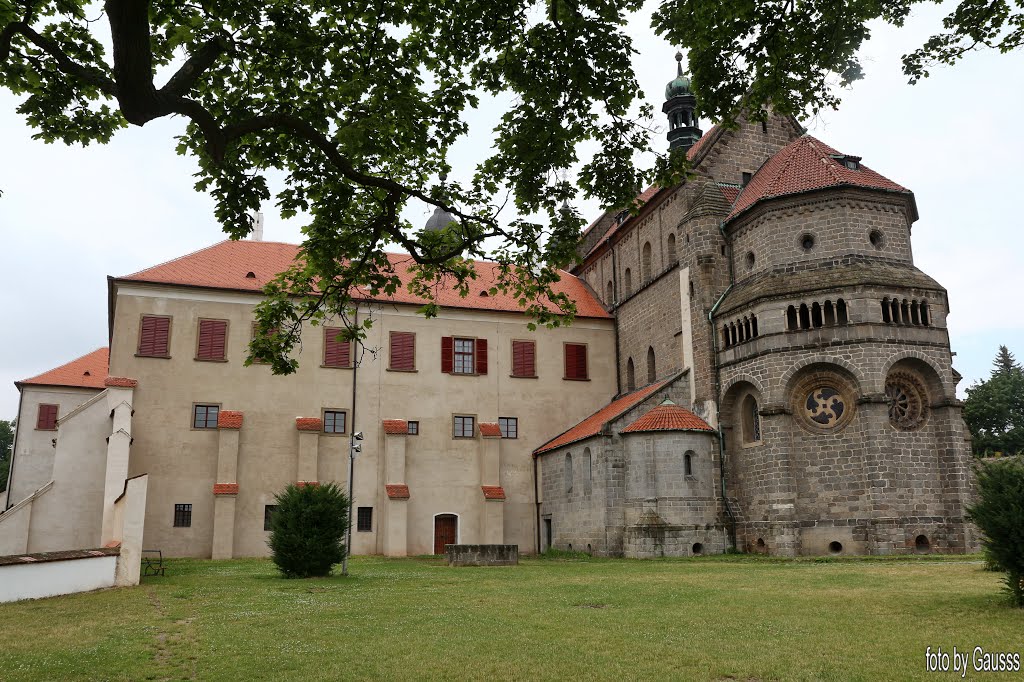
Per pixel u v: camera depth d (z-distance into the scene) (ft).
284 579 95.96
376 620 59.36
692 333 154.51
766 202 143.84
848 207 138.62
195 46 47.06
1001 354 351.87
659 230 173.88
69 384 210.79
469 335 180.14
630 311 184.44
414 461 170.09
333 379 168.04
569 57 48.80
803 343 133.49
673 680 39.96
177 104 39.96
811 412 133.80
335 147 47.52
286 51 47.60
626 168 52.80
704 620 56.70
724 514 142.72
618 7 48.80
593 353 188.65
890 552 123.13
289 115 46.09
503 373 180.55
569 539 162.09
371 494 165.27
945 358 132.26
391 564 128.47
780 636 50.11
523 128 50.93
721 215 156.56
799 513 131.23
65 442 148.77
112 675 41.88
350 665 43.75
